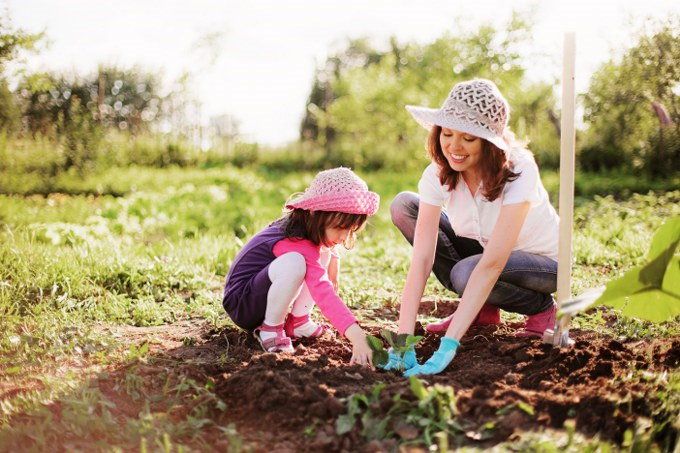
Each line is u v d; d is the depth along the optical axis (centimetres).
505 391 250
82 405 246
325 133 2162
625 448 220
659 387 255
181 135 1877
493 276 296
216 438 236
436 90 1570
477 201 315
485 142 289
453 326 291
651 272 251
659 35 834
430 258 319
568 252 295
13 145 1177
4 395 266
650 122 1025
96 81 1738
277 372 268
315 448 223
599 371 272
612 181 1052
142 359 301
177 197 1034
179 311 395
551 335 306
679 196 852
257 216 903
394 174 1583
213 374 287
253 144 1911
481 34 1485
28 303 384
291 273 303
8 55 853
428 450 221
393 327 376
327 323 378
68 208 910
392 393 246
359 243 661
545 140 1417
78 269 434
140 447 227
